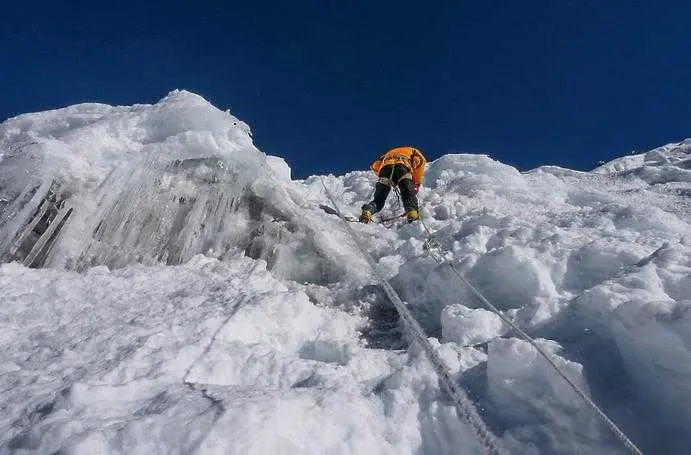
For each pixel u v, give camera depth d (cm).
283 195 611
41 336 325
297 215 595
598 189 837
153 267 482
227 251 566
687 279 279
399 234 627
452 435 222
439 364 249
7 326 338
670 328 214
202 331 321
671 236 440
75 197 538
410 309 424
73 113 656
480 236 471
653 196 747
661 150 1143
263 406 207
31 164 540
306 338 357
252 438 191
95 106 678
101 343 304
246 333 338
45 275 439
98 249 528
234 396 221
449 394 233
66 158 551
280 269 547
